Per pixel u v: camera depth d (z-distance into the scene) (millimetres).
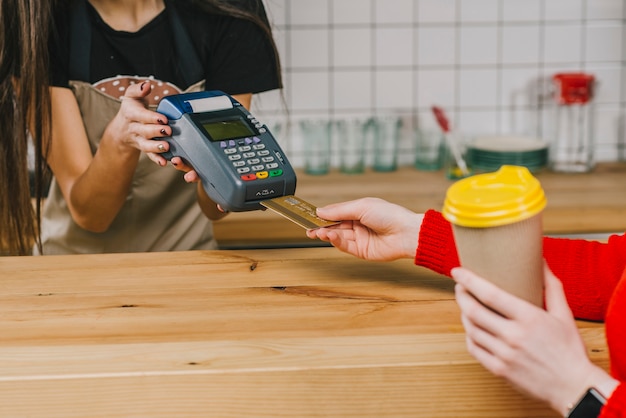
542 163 2771
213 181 1115
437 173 2850
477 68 2928
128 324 947
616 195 2576
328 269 1139
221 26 1875
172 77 1878
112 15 1823
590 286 993
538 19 2906
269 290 1056
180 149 1158
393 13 2871
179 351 873
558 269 1023
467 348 809
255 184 1097
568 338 706
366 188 2660
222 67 1903
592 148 2951
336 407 849
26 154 1752
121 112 1439
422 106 2949
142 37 1839
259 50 1914
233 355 862
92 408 838
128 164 1596
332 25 2867
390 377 843
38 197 1777
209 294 1043
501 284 718
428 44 2902
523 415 856
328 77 2904
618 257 1015
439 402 852
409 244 1108
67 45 1807
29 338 910
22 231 1803
